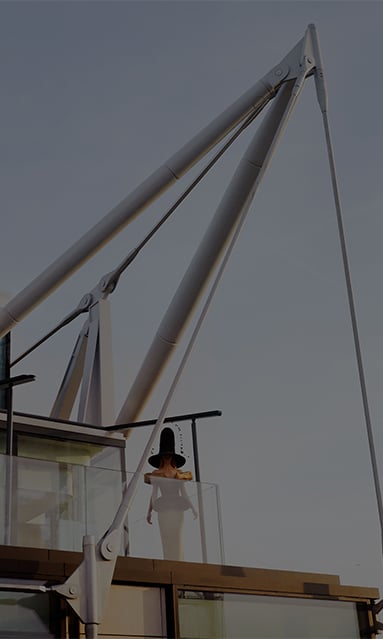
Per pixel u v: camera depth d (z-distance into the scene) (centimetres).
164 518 1317
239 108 1564
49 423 1672
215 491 1387
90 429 1719
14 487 1200
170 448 1413
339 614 1412
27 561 1130
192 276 1706
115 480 1301
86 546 1125
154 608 1231
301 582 1380
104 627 1177
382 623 1435
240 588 1309
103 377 1927
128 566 1227
